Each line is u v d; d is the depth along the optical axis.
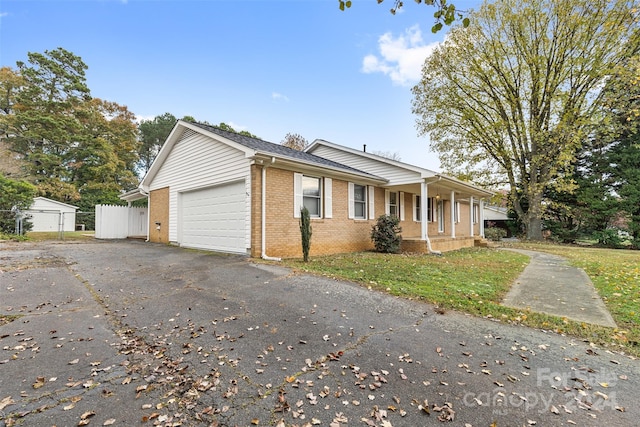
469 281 6.18
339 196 10.83
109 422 2.09
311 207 9.95
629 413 2.22
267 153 8.04
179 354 3.07
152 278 5.90
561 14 16.23
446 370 2.80
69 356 2.98
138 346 3.23
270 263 7.41
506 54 18.25
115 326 3.73
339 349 3.19
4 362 2.83
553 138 17.67
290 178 9.19
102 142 26.80
